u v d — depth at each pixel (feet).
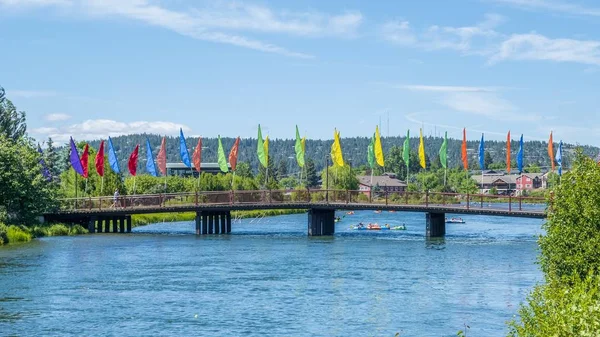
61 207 305.94
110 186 386.11
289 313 133.59
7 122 449.48
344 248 242.17
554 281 96.27
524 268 190.90
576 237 106.63
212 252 226.38
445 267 192.44
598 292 75.31
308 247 244.83
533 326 77.30
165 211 293.84
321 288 158.92
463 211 276.21
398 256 217.56
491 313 133.59
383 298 147.64
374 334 118.42
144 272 179.83
